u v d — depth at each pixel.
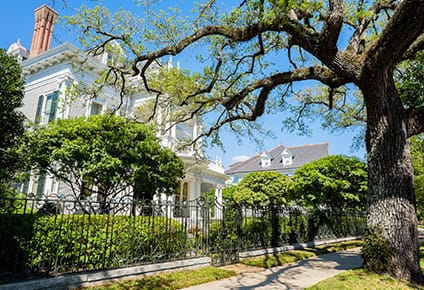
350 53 6.64
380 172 5.77
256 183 17.66
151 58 7.04
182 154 16.75
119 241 6.16
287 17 5.45
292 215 11.51
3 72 7.66
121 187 9.51
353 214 16.39
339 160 16.11
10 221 4.93
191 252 7.57
